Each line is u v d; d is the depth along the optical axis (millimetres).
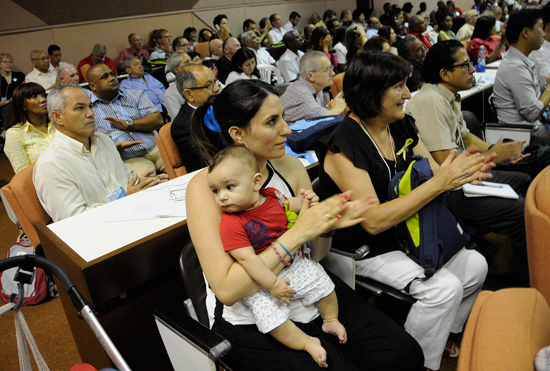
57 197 2064
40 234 1773
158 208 1853
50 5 7848
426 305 1567
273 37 10461
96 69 3344
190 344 1222
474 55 5469
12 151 3076
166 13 9492
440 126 2266
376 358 1317
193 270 1430
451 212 1583
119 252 1529
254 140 1308
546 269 638
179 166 2809
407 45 4457
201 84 2830
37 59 6602
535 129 3160
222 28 8984
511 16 3098
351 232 1713
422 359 1357
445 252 1528
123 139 3361
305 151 2369
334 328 1327
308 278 1274
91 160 2326
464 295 1751
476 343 488
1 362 2068
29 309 2457
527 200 698
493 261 2547
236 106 1271
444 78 2391
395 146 1784
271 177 1416
